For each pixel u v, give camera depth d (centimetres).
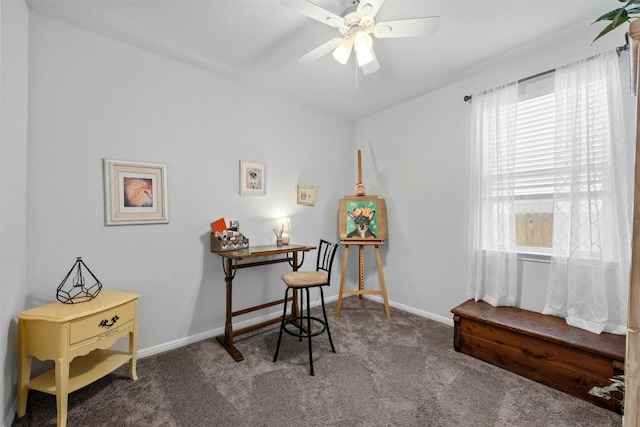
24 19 166
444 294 290
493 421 153
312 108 342
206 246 253
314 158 343
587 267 193
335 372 199
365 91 298
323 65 247
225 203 266
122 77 211
